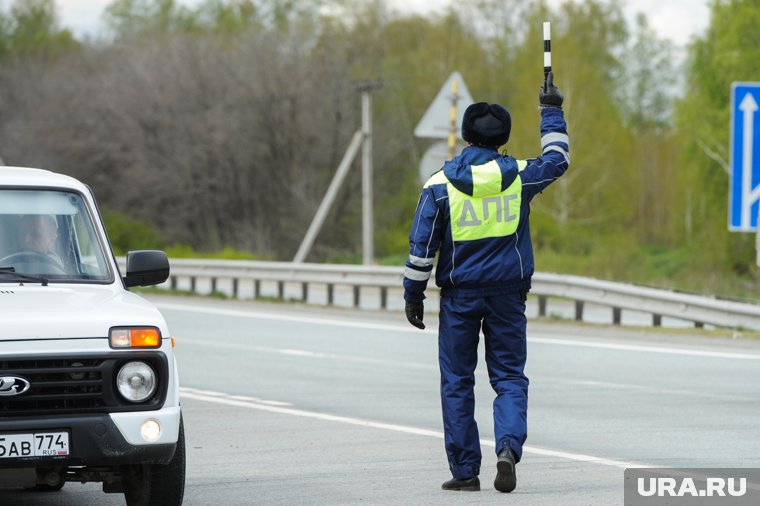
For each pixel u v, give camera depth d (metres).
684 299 59.25
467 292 24.11
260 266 88.75
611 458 28.20
